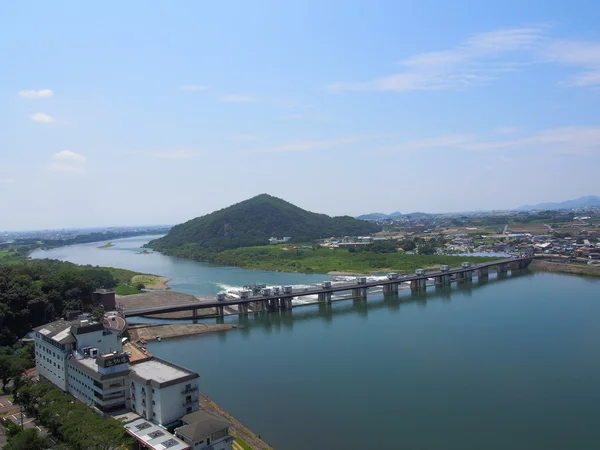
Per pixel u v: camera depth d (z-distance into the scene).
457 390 117.69
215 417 84.06
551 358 139.88
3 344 151.75
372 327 186.12
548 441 92.19
